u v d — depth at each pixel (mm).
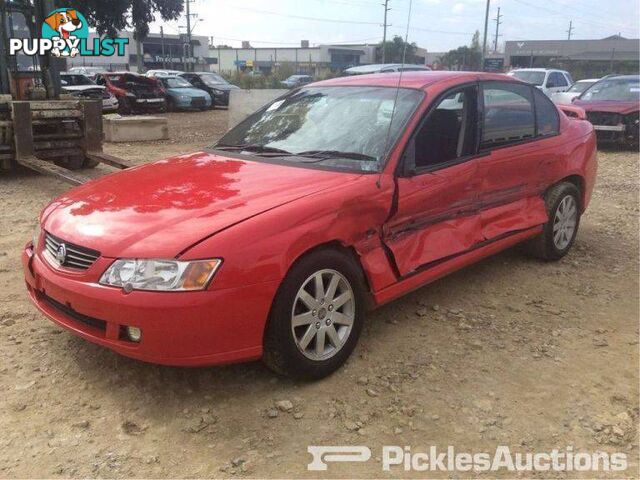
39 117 9016
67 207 3553
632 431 3021
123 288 2891
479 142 4379
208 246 2893
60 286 3102
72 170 10188
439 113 4113
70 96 10477
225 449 2830
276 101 4953
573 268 5348
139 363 3533
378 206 3557
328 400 3217
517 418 3109
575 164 5371
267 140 4363
